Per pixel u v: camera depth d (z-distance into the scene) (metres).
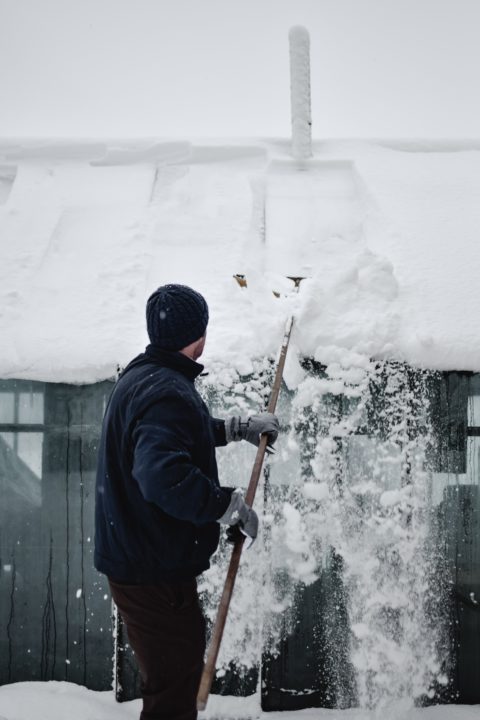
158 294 2.18
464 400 3.26
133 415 2.00
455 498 3.25
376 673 3.22
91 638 3.36
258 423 2.62
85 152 5.05
